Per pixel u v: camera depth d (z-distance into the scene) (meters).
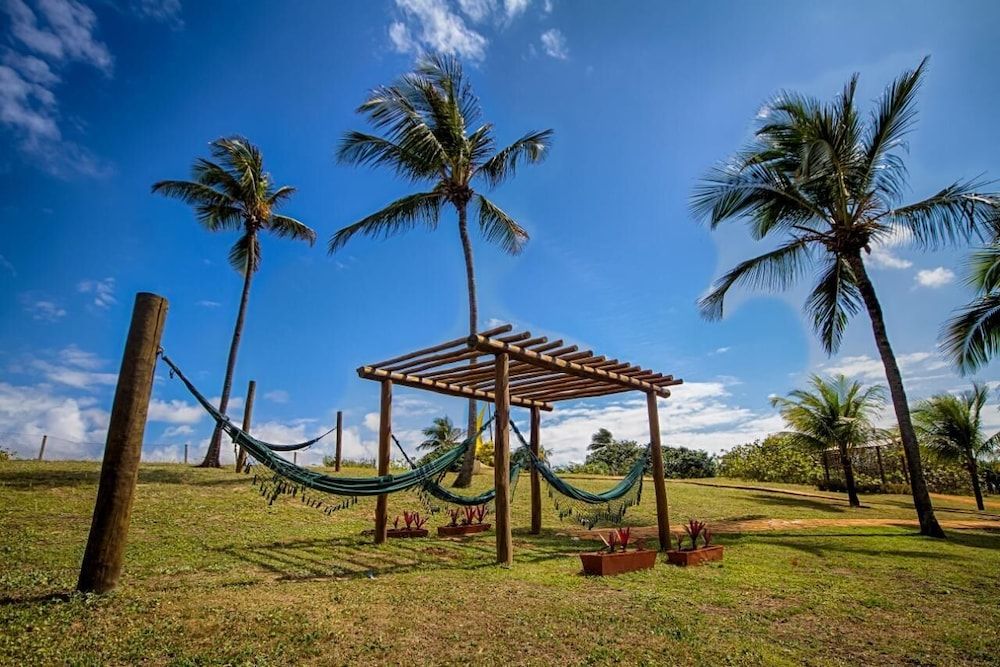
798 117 11.79
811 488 26.41
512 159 14.99
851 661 3.85
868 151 11.98
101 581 4.63
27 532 7.08
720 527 11.55
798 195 12.25
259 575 5.77
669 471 31.55
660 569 6.72
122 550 4.80
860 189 12.13
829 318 13.77
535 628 4.25
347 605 4.70
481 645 3.88
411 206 15.01
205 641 3.74
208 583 5.27
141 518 8.51
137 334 4.95
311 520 9.64
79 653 3.46
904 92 11.45
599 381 9.05
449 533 9.38
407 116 13.20
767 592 5.72
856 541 9.71
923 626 4.66
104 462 4.80
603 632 4.20
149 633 3.83
